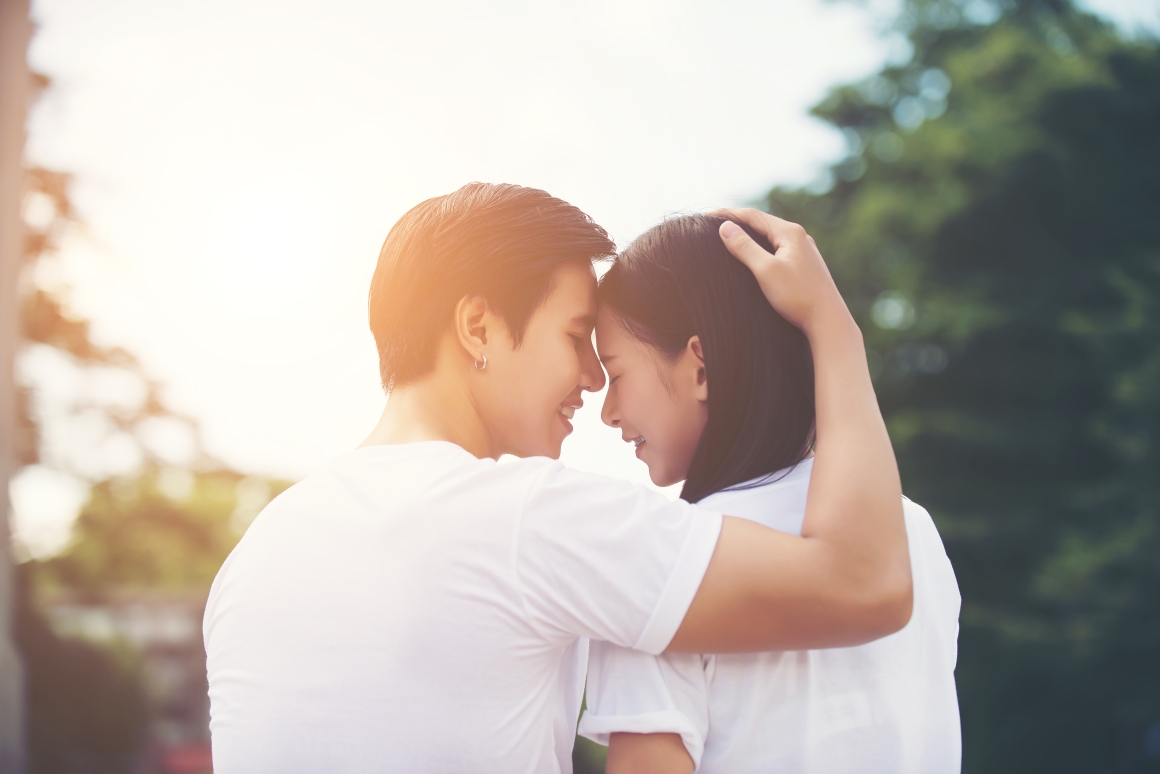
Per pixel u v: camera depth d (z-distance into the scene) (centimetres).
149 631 1532
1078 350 1173
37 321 1239
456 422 109
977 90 1328
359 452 104
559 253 110
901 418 1232
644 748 91
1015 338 1221
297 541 98
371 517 96
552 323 111
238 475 1919
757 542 89
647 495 94
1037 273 1241
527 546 91
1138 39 1299
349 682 91
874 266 1359
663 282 110
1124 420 1065
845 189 1517
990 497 1175
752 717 93
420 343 108
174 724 1523
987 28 1462
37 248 1198
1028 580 1079
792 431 105
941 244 1303
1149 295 1092
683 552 89
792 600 86
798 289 103
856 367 100
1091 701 962
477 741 90
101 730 1105
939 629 106
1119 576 948
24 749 586
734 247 108
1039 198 1237
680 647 90
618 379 114
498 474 96
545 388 111
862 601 86
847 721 95
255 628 96
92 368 1334
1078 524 1081
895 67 1575
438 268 108
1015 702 1023
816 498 91
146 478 1627
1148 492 998
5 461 590
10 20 583
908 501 113
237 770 93
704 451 107
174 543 1738
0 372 587
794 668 94
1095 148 1221
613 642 92
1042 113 1223
